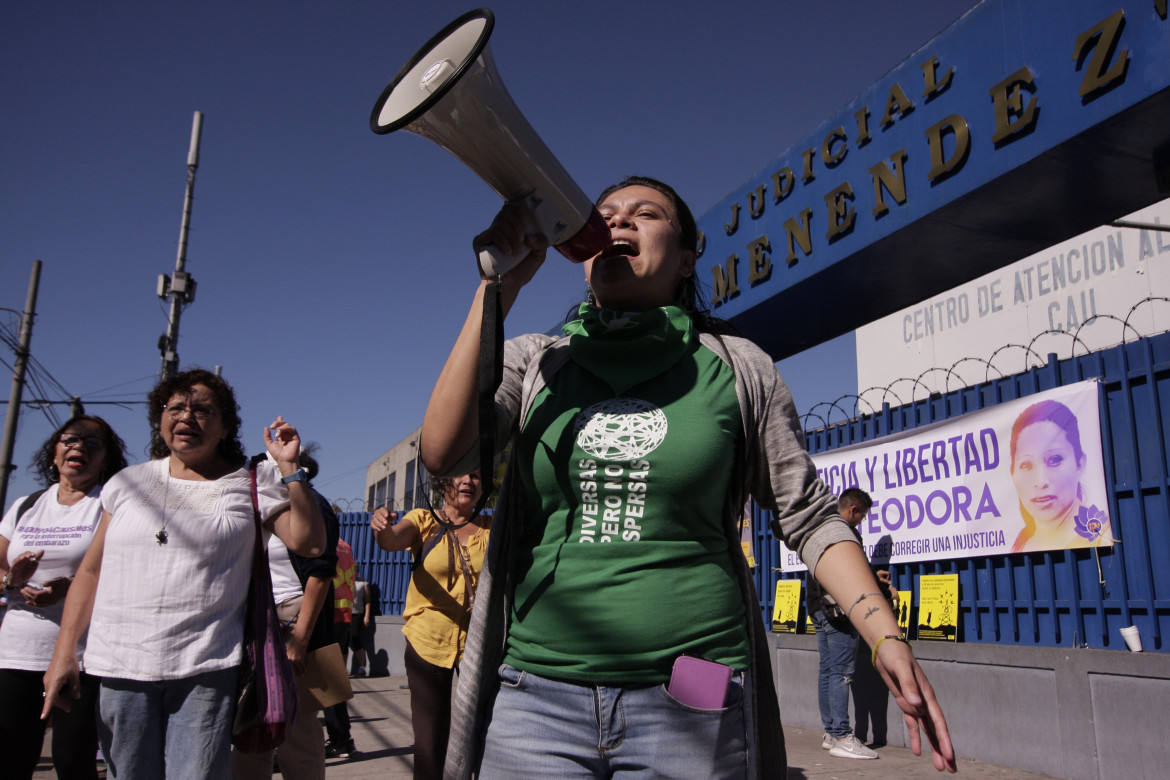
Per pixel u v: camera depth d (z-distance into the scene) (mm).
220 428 3123
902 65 6184
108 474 4164
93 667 2736
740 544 1650
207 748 2707
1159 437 4988
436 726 3770
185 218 14961
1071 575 5375
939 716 1279
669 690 1414
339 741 6004
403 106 1442
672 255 1766
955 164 5645
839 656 5941
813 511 1577
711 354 1649
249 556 2951
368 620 13016
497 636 1579
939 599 6254
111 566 2820
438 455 1565
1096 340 14281
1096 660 4883
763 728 1571
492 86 1390
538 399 1641
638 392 1583
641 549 1468
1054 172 5258
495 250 1475
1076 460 5391
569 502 1529
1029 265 15664
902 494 6754
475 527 4027
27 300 16766
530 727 1451
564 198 1500
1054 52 5109
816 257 6809
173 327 14594
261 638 2896
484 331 1464
